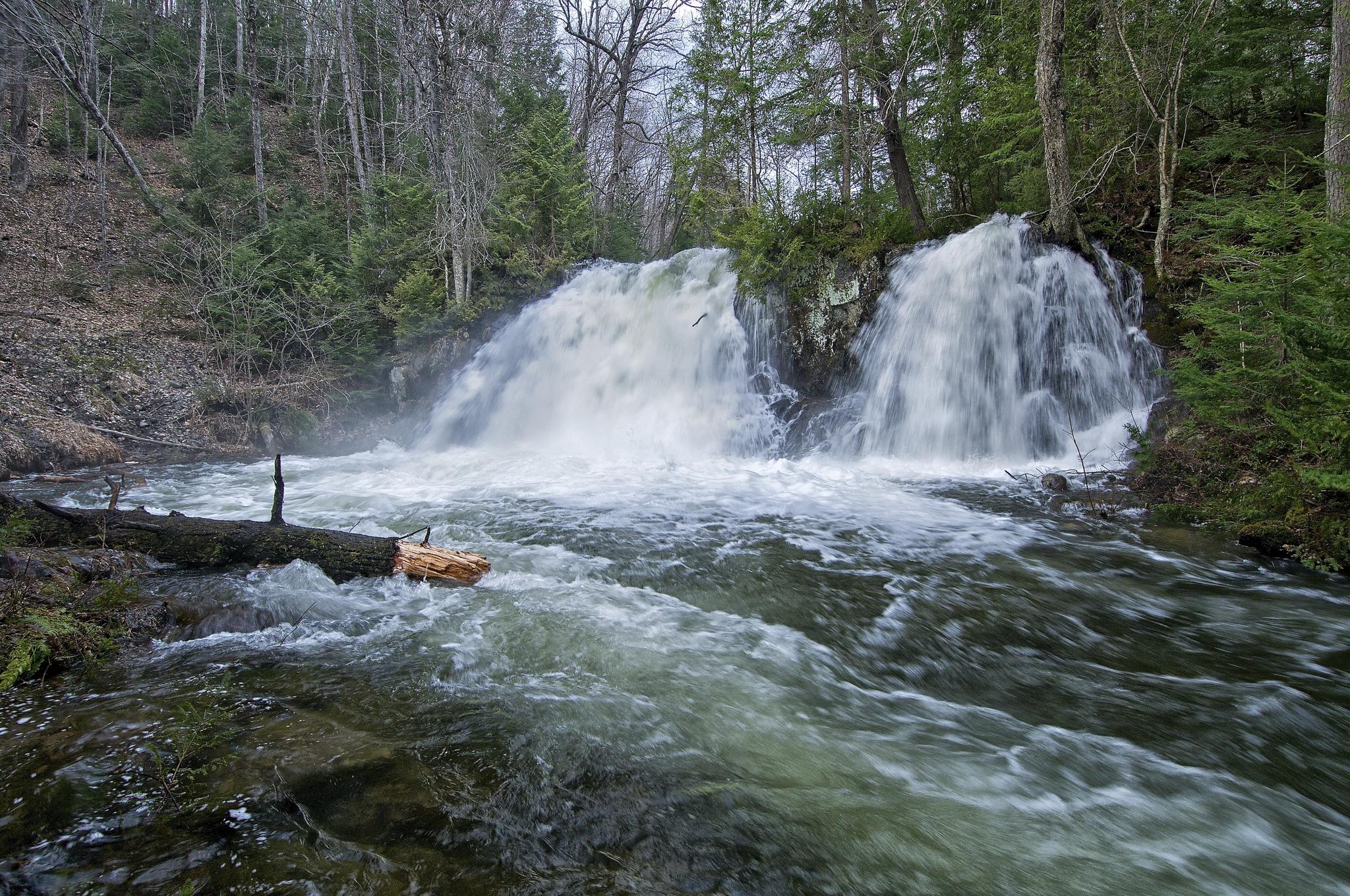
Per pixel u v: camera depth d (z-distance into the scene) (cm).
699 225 1822
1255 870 267
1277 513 683
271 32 3106
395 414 1667
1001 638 492
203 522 568
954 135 1448
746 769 321
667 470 1147
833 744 348
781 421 1300
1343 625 512
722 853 261
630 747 334
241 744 315
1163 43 1174
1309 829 294
